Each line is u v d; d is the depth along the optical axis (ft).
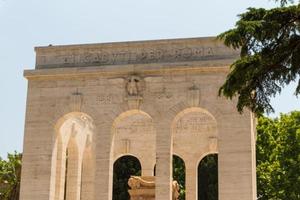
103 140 162.91
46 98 168.14
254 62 88.74
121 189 272.72
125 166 277.44
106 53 170.19
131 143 197.77
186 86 161.58
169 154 158.20
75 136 190.19
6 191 258.16
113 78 166.09
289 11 86.94
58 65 171.63
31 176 163.43
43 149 164.66
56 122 166.09
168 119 160.66
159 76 163.63
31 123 167.12
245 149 154.40
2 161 271.90
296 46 87.61
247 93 91.15
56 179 176.14
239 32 87.45
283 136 243.19
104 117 164.25
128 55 168.86
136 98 163.02
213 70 160.66
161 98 162.20
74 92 167.12
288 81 89.97
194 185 191.72
